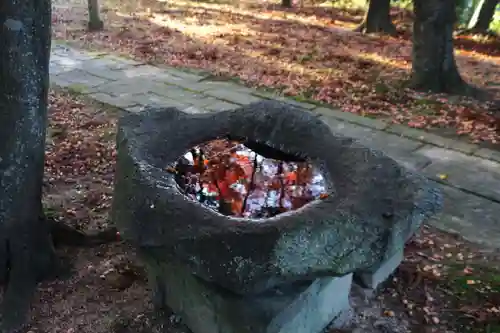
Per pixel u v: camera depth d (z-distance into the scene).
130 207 2.70
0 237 3.21
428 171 5.24
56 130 5.81
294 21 12.60
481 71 8.95
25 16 2.88
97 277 3.52
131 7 13.05
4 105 2.99
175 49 9.39
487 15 11.28
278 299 2.54
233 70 8.31
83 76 7.71
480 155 5.60
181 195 2.68
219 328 2.73
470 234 4.20
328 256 2.41
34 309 3.21
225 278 2.36
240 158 3.32
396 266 3.71
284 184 3.05
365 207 2.57
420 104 7.14
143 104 6.73
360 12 14.02
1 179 3.11
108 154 5.32
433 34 7.45
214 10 13.47
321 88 7.62
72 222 4.12
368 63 9.05
